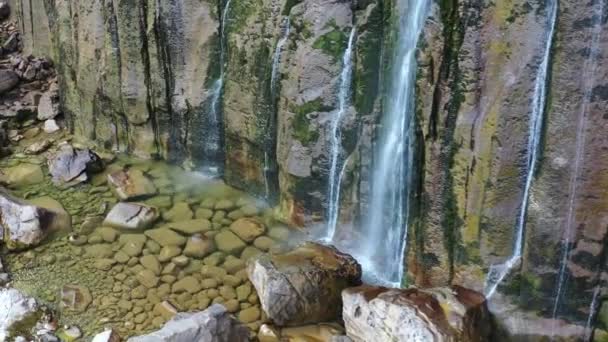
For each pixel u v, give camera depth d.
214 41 8.22
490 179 5.98
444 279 6.54
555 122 5.57
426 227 6.55
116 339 6.38
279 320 6.52
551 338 6.01
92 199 8.49
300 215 7.75
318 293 6.61
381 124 6.97
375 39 6.84
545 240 5.84
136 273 7.30
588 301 5.86
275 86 7.60
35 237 7.67
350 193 7.34
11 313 6.69
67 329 6.60
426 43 6.12
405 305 5.91
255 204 8.29
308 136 7.40
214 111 8.47
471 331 5.84
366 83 6.98
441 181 6.33
